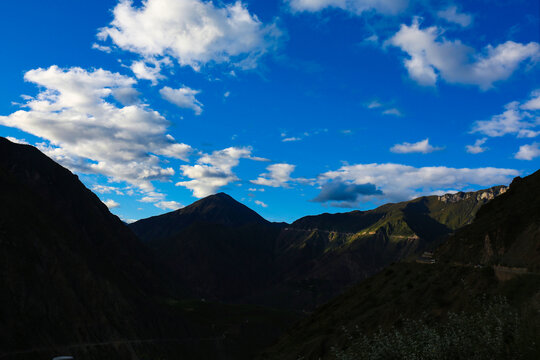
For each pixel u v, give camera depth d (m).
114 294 85.62
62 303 69.56
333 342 44.88
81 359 62.09
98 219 179.62
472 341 10.86
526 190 60.81
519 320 11.48
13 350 52.44
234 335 148.25
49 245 78.62
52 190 159.38
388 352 10.75
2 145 158.62
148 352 79.44
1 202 78.56
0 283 60.66
